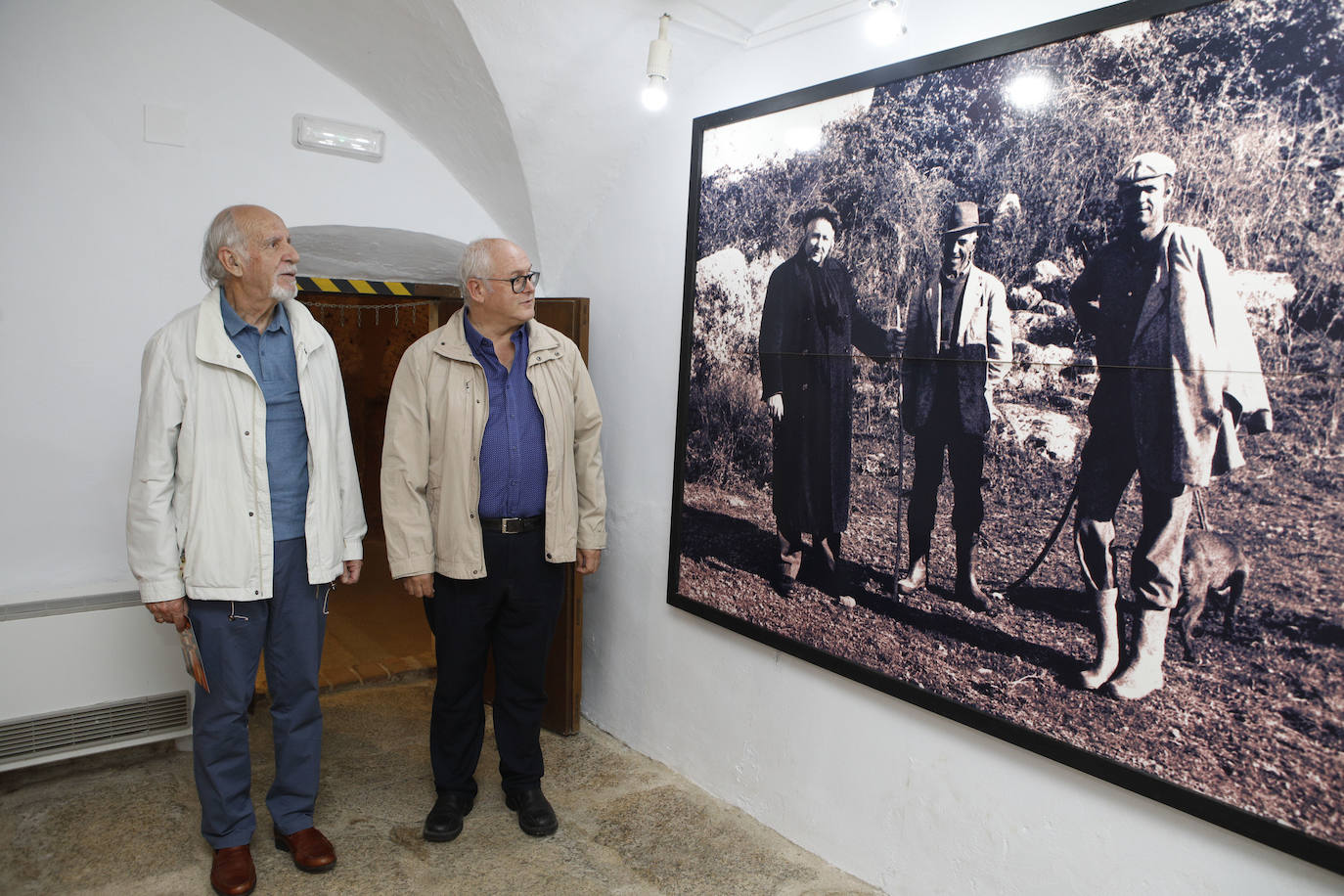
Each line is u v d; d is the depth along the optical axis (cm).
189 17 277
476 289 246
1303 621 149
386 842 248
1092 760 178
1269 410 151
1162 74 162
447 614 254
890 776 224
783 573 244
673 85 281
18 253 256
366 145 311
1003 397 190
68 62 259
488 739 318
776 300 242
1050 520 183
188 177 281
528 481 253
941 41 203
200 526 213
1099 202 172
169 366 210
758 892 228
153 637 275
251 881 223
